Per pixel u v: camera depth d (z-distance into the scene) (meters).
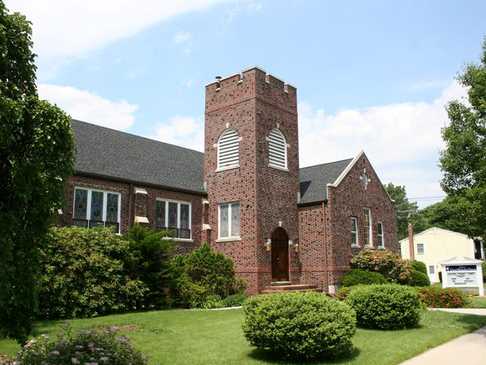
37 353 7.68
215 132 26.09
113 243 18.05
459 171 14.73
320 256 24.66
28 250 7.33
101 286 17.06
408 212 82.12
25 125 7.30
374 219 28.55
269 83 25.52
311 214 25.44
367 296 14.34
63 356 7.25
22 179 7.06
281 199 25.02
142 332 13.36
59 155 7.64
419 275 28.28
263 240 23.39
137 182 22.42
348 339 10.48
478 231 14.38
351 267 25.41
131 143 26.09
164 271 19.28
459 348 11.56
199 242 25.17
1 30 6.99
